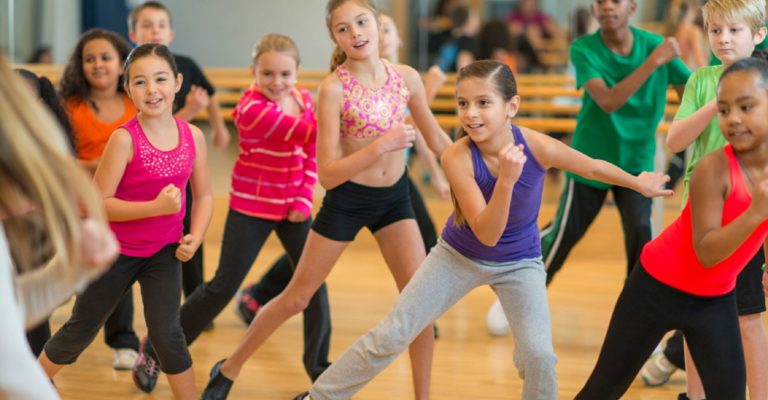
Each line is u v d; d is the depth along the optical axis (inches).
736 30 109.6
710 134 111.6
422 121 117.9
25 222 62.8
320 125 109.8
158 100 105.3
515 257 100.3
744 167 87.9
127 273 106.5
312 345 131.3
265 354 145.2
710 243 85.5
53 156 60.4
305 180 131.3
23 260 63.3
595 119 146.9
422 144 158.9
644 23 231.0
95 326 107.7
